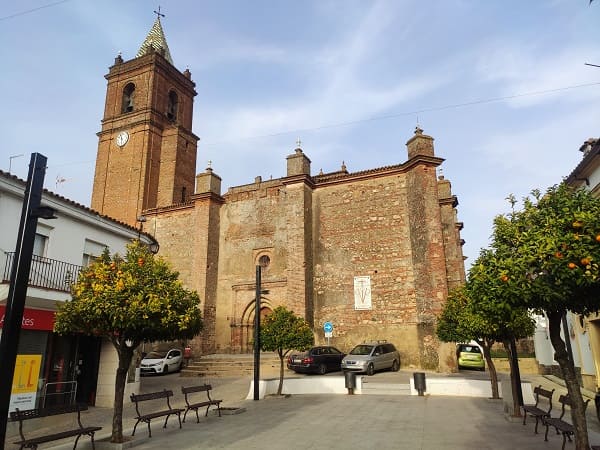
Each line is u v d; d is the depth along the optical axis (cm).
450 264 2723
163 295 1029
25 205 816
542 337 2528
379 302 2511
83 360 1571
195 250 2981
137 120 3791
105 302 955
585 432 666
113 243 1700
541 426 1046
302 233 2678
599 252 612
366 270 2586
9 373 740
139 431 1110
